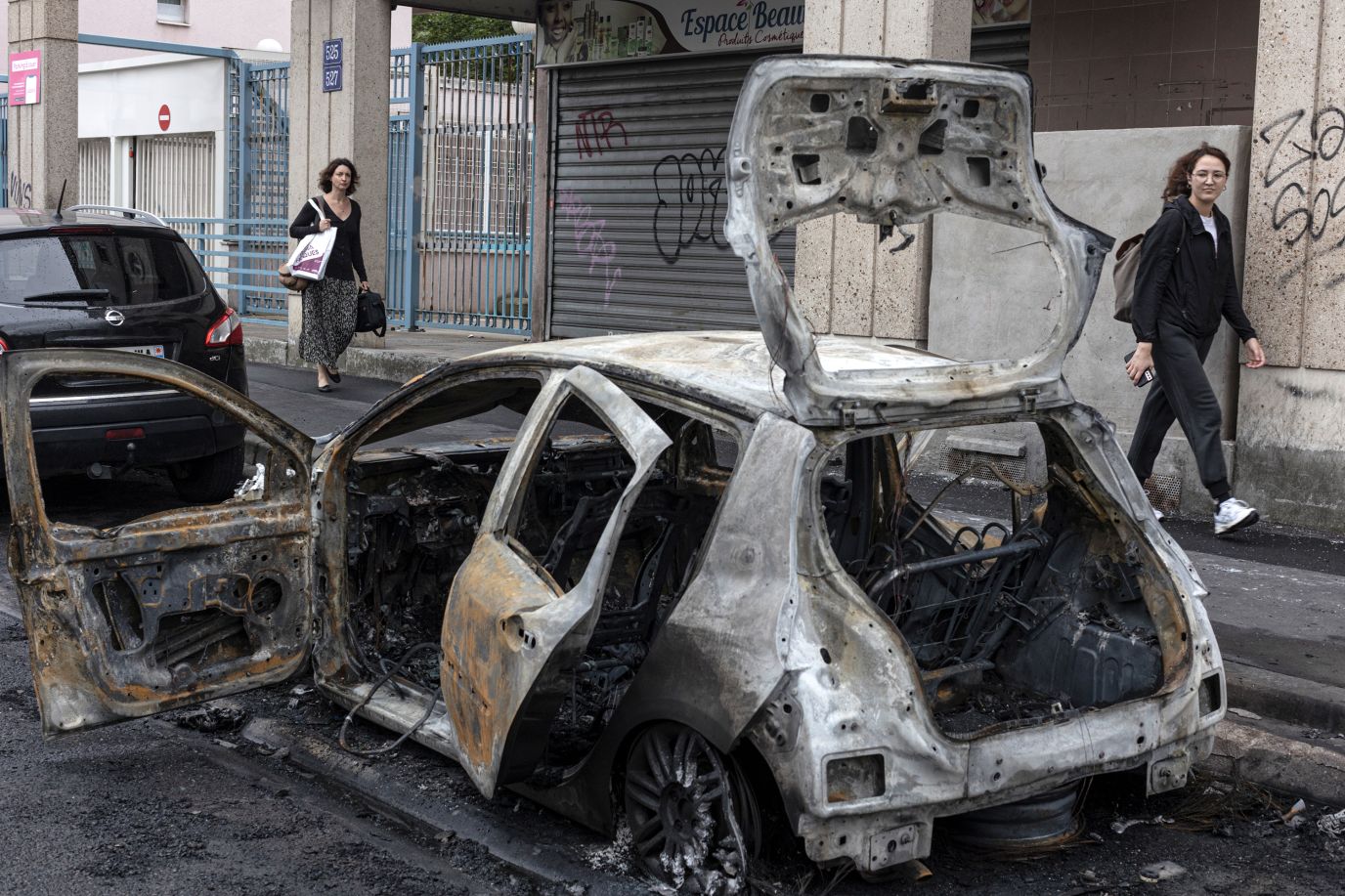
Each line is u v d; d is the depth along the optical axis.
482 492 5.66
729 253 14.53
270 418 4.96
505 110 16.80
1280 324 8.05
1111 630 4.51
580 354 4.48
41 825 4.39
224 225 21.20
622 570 5.89
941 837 4.27
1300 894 4.02
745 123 3.65
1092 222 8.93
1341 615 6.29
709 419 3.99
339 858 4.20
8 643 6.40
